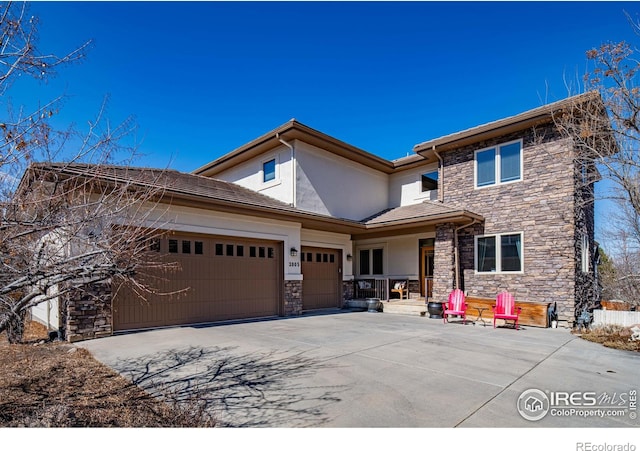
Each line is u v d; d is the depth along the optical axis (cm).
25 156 380
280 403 472
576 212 1215
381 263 1817
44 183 409
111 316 911
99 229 445
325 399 488
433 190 1734
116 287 929
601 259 1719
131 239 456
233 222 1202
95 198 591
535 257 1262
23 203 359
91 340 854
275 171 1577
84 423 405
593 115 926
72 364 639
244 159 1742
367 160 1742
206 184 1334
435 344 851
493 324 1185
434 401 486
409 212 1579
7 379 553
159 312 1024
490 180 1404
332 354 738
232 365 648
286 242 1372
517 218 1315
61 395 490
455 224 1407
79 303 857
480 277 1391
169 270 1046
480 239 1412
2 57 381
